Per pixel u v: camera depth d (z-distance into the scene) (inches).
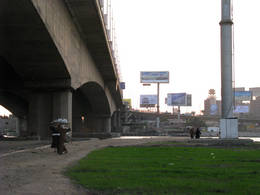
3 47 1085.8
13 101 2829.7
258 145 1184.2
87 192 280.8
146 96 4616.1
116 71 2253.9
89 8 1195.9
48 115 1444.4
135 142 1280.8
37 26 943.0
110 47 1736.0
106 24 1478.8
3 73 1562.5
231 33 1433.3
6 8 828.6
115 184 305.7
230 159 561.6
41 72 1326.3
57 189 292.2
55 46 1075.9
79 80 1501.0
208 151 778.2
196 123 5831.7
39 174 379.9
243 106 4867.1
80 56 1497.3
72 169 415.5
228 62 1421.0
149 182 313.9
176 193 267.6
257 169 421.1
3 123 5885.8
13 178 350.3
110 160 530.0
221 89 1433.3
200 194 263.9
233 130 1349.7
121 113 4562.0
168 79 4402.1
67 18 1226.0
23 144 1064.2
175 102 4608.8
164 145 1056.2
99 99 2608.3
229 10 1437.0
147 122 5305.1
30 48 1091.3
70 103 1429.6
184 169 413.1
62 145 674.2
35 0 835.4
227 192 271.4
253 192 270.2
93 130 3041.3
